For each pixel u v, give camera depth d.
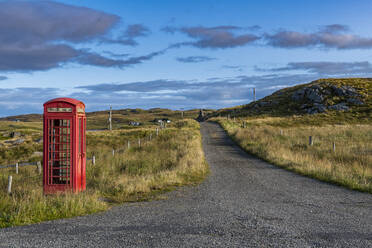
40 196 7.57
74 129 8.85
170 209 7.14
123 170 16.06
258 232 5.25
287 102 78.19
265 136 30.41
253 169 15.27
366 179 11.30
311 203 7.90
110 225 5.68
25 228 5.51
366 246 4.57
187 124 53.53
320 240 4.84
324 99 68.81
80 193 8.20
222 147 26.77
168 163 17.06
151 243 4.63
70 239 4.85
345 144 23.86
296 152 20.41
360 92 67.44
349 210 7.09
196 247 4.46
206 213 6.70
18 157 30.11
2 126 121.25
